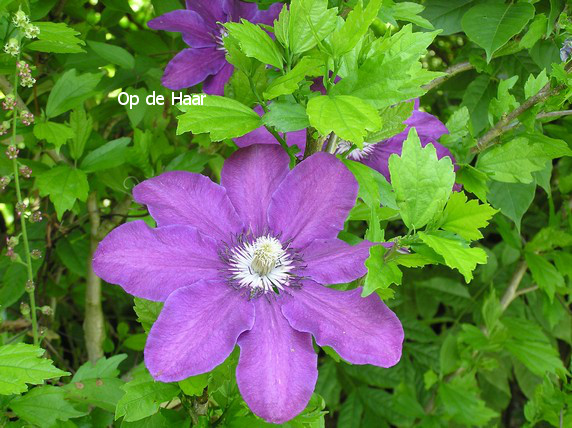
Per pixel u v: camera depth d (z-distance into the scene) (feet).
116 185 1.42
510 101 1.18
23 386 0.86
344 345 0.78
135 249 0.81
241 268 0.85
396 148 1.10
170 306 0.78
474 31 1.22
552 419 1.48
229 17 1.18
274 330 0.80
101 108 1.51
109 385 1.12
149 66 1.47
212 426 0.94
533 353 1.69
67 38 1.10
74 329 2.04
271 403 0.74
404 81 0.79
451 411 1.72
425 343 2.07
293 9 0.83
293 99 0.89
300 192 0.87
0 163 1.25
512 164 1.16
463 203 0.78
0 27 1.12
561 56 1.16
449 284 2.01
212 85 1.17
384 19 1.06
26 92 1.53
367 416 2.01
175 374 0.74
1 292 1.45
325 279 0.84
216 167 1.50
